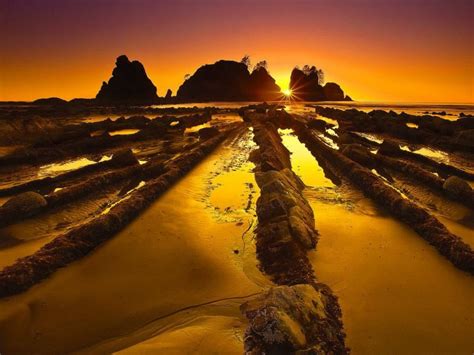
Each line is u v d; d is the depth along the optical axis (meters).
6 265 9.12
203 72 120.81
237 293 7.80
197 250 9.55
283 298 6.08
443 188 13.82
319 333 5.88
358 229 10.95
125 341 6.50
